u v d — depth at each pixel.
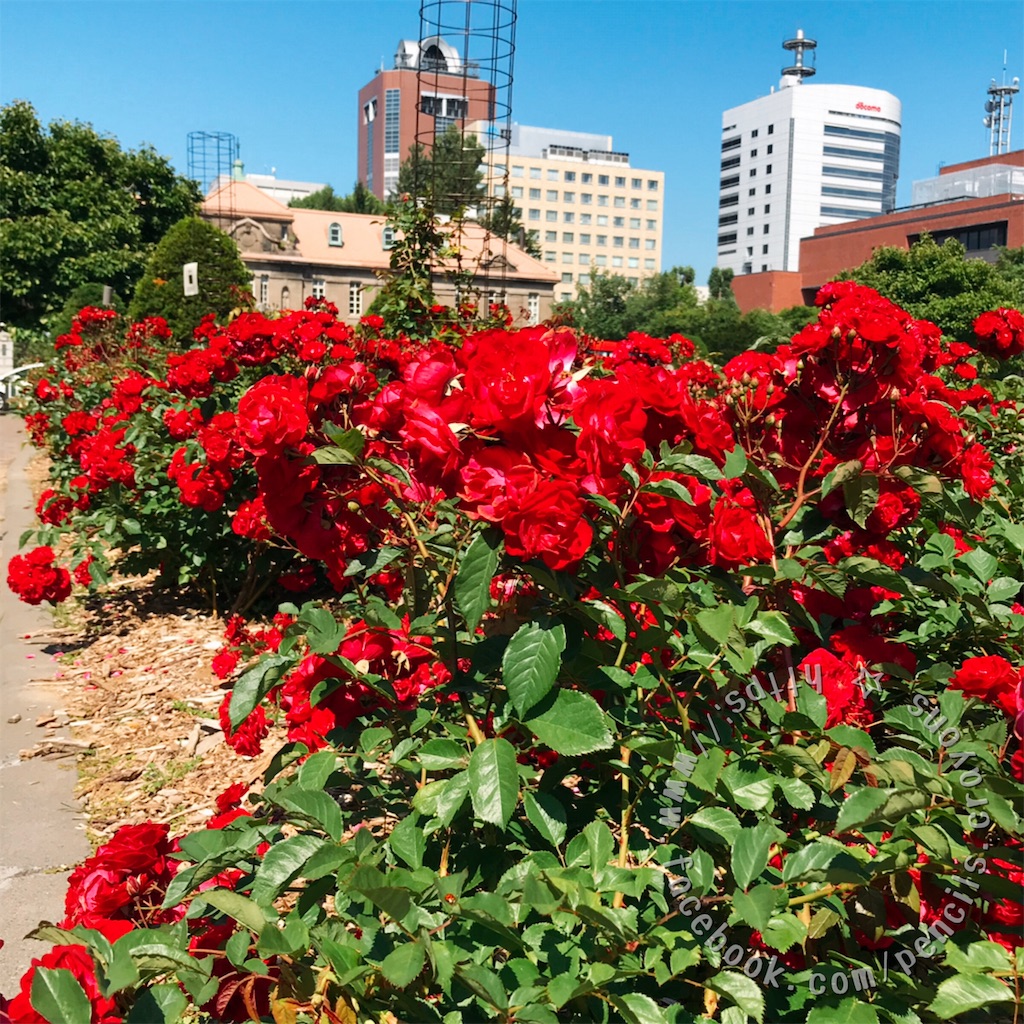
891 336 1.98
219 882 1.77
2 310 35.88
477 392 1.48
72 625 5.67
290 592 5.94
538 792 1.48
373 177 181.50
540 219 119.69
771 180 137.50
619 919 1.34
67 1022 1.14
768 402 2.16
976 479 2.16
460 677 1.67
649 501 1.56
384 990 1.37
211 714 4.23
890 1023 1.39
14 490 10.34
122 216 37.66
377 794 1.81
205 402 5.28
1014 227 68.69
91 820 3.37
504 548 1.40
